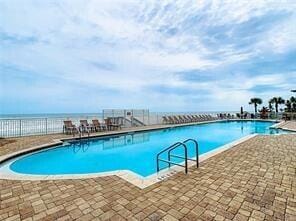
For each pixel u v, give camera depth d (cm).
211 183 376
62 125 1205
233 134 1414
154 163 709
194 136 1327
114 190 352
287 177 403
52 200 317
